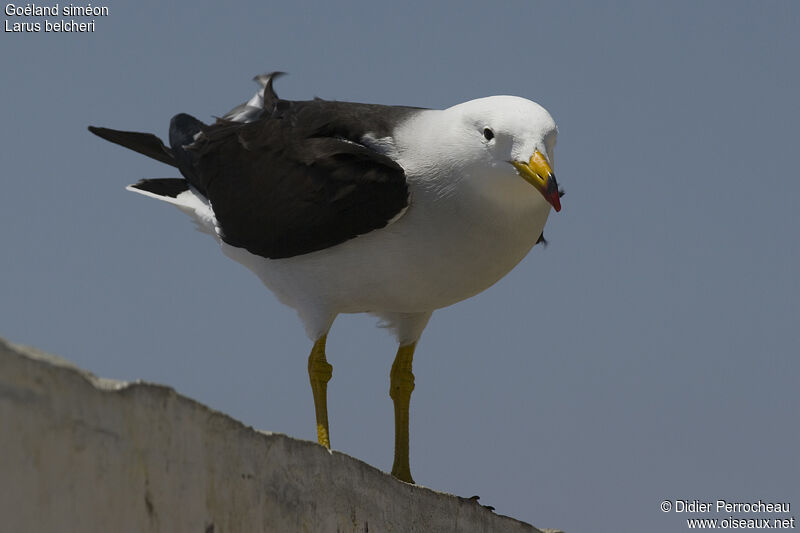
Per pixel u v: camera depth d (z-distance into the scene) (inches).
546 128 419.5
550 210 448.8
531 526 468.8
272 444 298.5
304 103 494.0
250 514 283.3
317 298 458.3
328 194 444.1
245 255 487.5
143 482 240.1
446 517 403.5
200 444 262.8
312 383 455.2
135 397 239.3
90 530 223.1
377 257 438.9
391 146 444.5
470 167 422.9
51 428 214.1
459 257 434.6
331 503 329.1
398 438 494.6
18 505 205.2
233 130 500.4
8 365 204.8
